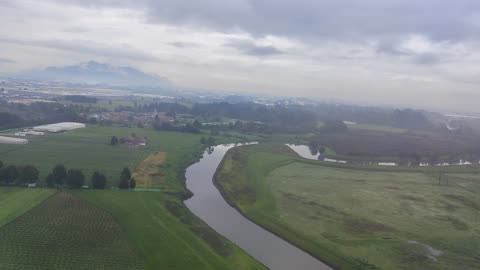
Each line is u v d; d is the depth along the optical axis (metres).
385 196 137.25
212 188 139.38
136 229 91.81
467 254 89.94
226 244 90.12
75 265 72.81
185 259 79.19
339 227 104.25
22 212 96.50
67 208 101.62
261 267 80.56
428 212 120.69
